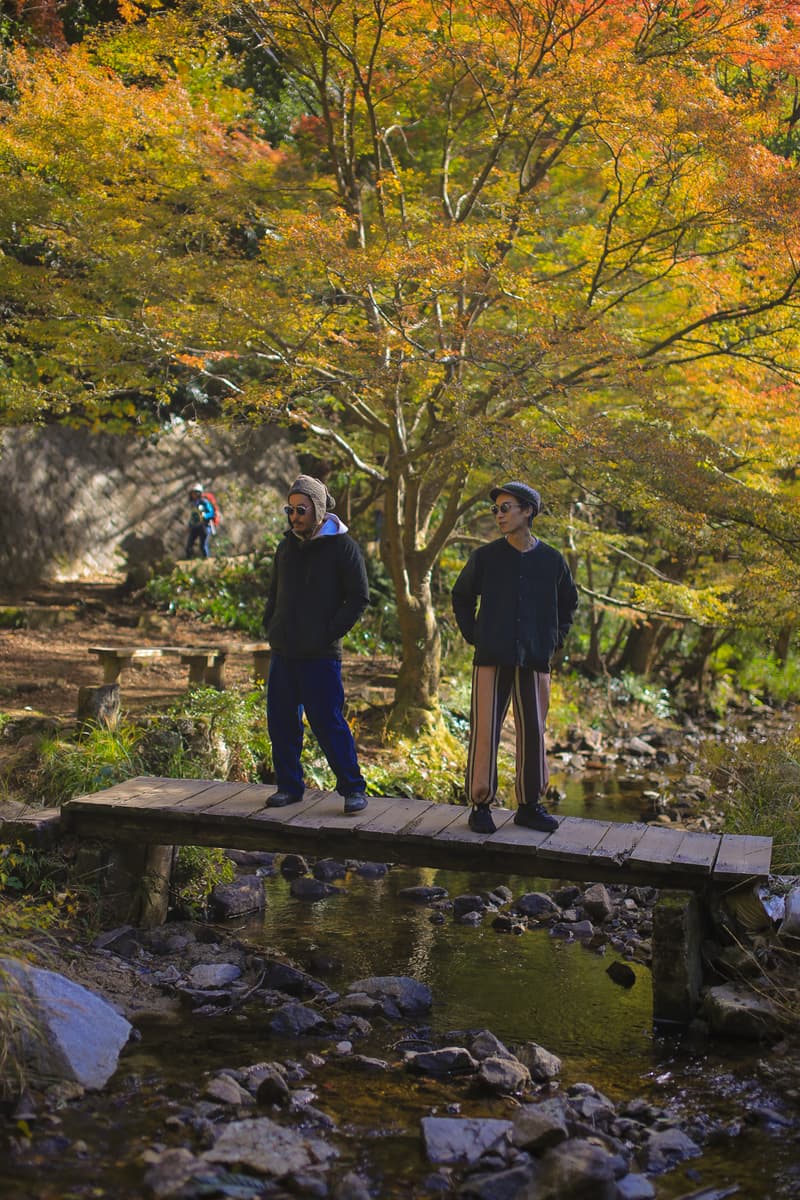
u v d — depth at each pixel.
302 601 5.89
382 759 10.34
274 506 21.00
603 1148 3.80
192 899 6.66
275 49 11.91
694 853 5.46
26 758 7.66
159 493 19.94
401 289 9.04
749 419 11.04
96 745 7.57
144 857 6.20
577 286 10.73
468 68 9.63
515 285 9.10
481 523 18.33
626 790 11.23
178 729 8.16
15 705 9.97
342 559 5.84
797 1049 4.86
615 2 8.66
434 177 12.35
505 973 5.88
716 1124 4.18
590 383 9.93
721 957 5.39
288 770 6.15
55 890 5.99
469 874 8.04
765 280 9.44
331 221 8.57
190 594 17.16
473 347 9.00
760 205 8.02
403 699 11.23
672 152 8.51
